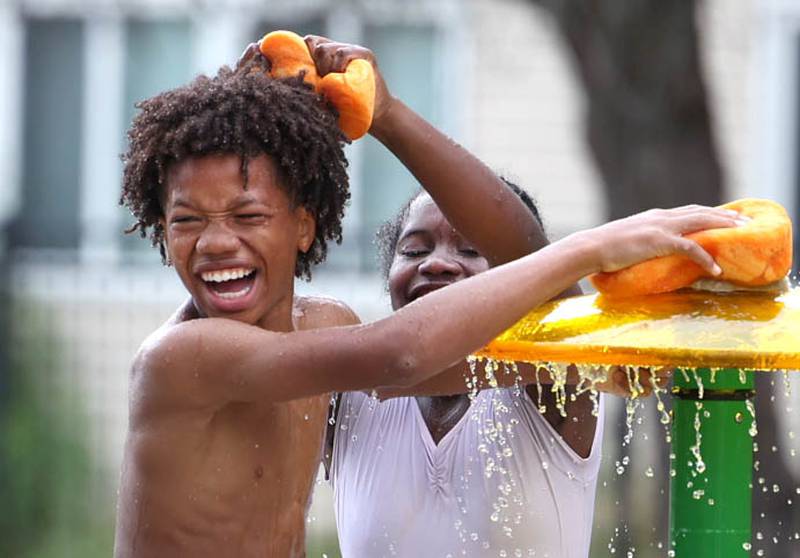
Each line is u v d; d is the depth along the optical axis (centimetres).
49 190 3019
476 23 2902
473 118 2920
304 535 793
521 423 852
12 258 2555
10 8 2995
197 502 736
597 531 2038
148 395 731
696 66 2091
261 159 720
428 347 684
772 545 1934
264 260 726
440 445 862
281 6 2778
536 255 704
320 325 825
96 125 3019
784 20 2914
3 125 3012
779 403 2014
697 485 746
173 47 2988
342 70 764
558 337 692
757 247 704
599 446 872
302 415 778
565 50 2164
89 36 3005
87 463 2464
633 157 2105
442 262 884
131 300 2686
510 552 846
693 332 681
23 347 2478
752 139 2930
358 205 2930
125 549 742
